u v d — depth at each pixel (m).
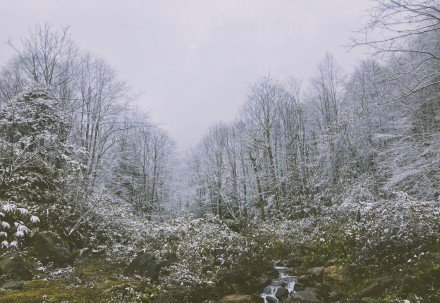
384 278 7.24
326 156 20.20
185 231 12.61
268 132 27.33
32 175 13.05
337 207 15.68
